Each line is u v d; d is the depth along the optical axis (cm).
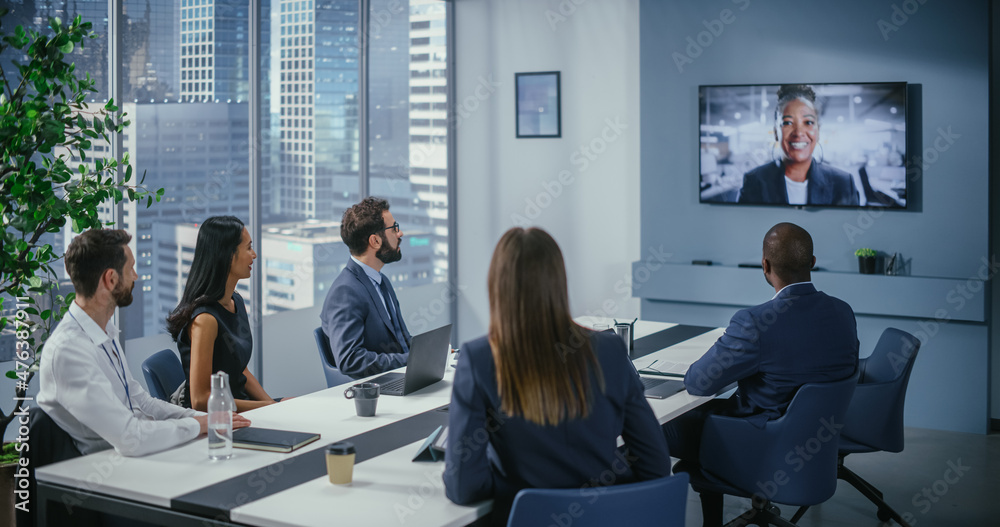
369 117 579
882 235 521
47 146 277
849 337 296
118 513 211
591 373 192
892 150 509
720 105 553
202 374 300
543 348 187
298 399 299
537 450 194
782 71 537
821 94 523
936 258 508
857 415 338
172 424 243
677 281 573
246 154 493
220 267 311
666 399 294
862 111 514
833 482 292
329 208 553
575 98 620
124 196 429
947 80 497
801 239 295
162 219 449
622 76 603
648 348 386
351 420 272
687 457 319
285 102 516
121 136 424
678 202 578
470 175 664
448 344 328
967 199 498
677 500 194
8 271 280
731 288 554
